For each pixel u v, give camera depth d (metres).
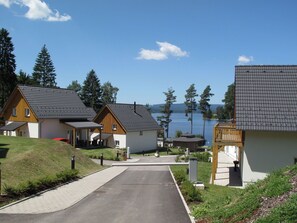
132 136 52.84
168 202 15.43
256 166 20.80
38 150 24.16
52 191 17.64
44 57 86.19
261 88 22.84
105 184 20.64
